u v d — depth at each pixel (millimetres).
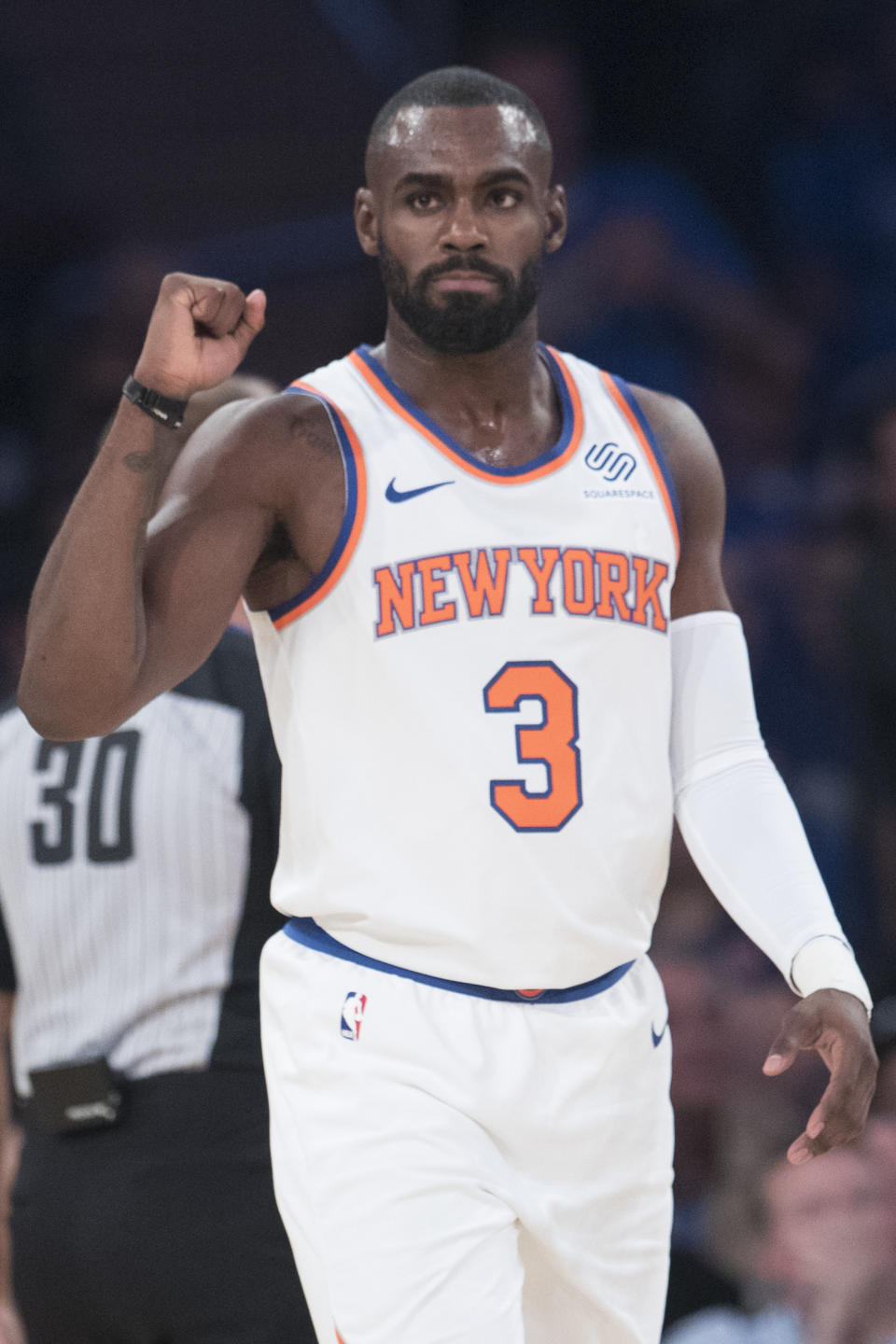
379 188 9461
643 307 27297
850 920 21703
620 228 27453
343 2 28312
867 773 21781
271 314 29297
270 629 9609
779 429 27781
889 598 21953
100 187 29547
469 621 9148
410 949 9133
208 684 11430
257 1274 10680
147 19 28688
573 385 9945
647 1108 9508
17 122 28906
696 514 10055
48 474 26219
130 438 8672
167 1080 10891
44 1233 10945
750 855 9617
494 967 9086
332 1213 8891
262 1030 9641
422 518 9250
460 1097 8914
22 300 28922
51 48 28781
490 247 9273
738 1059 18000
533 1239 9156
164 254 29047
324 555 9273
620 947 9375
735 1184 16531
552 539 9320
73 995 11195
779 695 23609
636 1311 9516
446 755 9047
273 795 11117
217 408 11727
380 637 9141
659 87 31172
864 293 30047
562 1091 9141
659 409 10148
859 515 22781
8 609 25047
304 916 9453
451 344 9398
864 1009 9156
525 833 9070
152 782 11180
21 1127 12516
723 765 9852
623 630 9391
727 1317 14805
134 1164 10789
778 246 30562
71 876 11227
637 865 9406
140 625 8734
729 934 19375
